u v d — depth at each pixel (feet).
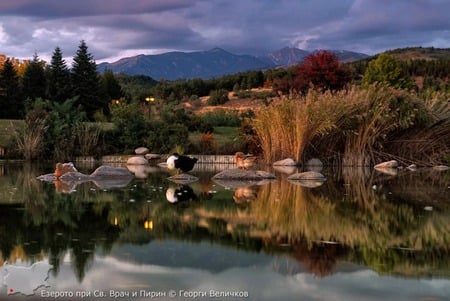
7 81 123.54
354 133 74.02
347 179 56.39
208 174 60.95
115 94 147.84
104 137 87.97
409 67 213.87
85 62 127.44
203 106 164.76
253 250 20.88
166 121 96.07
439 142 79.87
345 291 16.10
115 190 42.27
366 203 36.63
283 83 114.11
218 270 17.97
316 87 104.17
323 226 26.84
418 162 78.43
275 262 19.16
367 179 56.54
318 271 18.13
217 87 197.26
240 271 17.90
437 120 78.33
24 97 124.57
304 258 19.80
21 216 28.48
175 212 30.60
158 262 18.84
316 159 74.95
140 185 46.91
